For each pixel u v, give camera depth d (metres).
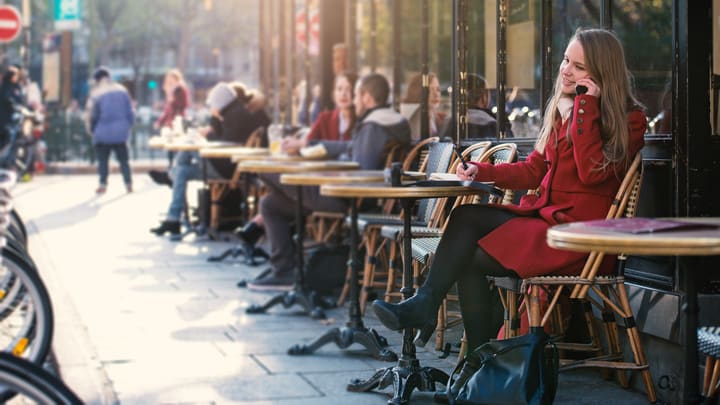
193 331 5.97
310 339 5.75
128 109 16.06
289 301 6.51
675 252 2.77
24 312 4.52
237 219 10.67
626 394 4.46
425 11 7.65
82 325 6.02
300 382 4.77
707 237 2.79
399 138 7.23
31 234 10.68
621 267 4.11
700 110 4.33
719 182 4.37
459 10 6.64
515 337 3.92
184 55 46.50
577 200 4.05
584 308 4.61
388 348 5.22
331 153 8.16
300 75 12.29
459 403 3.82
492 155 5.07
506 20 6.04
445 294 4.05
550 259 3.94
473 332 4.11
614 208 4.01
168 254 9.41
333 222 8.43
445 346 4.75
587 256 3.97
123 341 5.68
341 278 6.88
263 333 5.93
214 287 7.57
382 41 8.98
